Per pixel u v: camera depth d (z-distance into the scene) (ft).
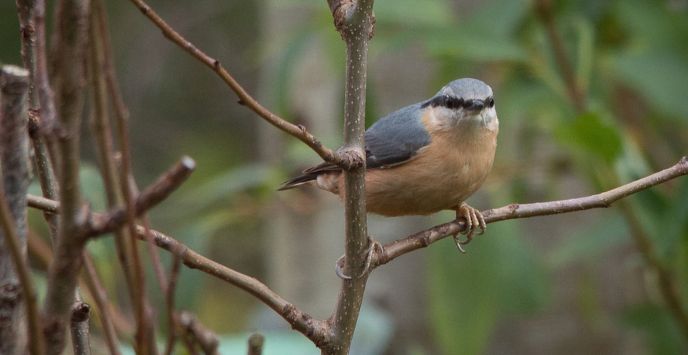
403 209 28.37
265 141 42.80
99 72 11.20
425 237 21.68
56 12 11.26
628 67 34.55
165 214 44.47
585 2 35.83
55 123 11.23
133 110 53.88
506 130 34.53
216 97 54.65
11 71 11.91
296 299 40.68
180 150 53.62
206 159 53.21
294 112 40.27
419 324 39.52
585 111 30.48
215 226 35.99
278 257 41.27
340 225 40.83
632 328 36.06
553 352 39.75
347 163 16.89
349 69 17.33
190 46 14.82
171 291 12.25
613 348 39.78
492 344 39.88
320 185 29.96
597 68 35.24
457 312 32.55
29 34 15.03
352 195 17.35
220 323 50.75
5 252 11.99
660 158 39.17
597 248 34.24
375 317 34.17
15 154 12.00
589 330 39.81
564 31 35.04
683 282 34.50
